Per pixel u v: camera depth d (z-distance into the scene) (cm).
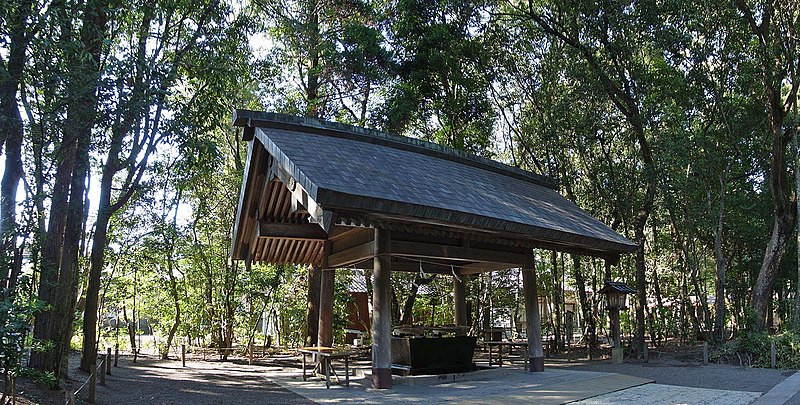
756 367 1314
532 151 1838
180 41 990
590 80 1545
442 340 998
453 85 1744
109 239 1284
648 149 1638
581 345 2066
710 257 2581
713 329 1923
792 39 1498
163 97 731
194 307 1609
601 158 1772
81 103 635
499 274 1969
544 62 1698
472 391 841
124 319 1773
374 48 1622
